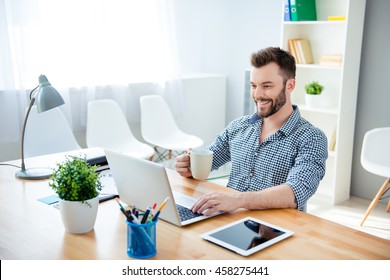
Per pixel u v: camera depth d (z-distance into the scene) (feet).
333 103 13.04
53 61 11.82
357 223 11.16
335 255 4.16
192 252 4.18
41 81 6.45
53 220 4.98
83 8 12.19
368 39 12.18
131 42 13.35
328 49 12.84
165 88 14.46
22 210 5.28
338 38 12.59
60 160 7.33
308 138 5.98
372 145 10.79
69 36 12.04
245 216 5.07
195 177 6.29
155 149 14.56
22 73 11.23
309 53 13.07
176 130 13.56
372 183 12.70
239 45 15.78
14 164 7.23
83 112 12.69
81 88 12.54
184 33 15.71
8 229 4.72
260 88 5.99
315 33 13.05
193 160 6.23
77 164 4.71
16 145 11.86
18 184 6.26
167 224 4.82
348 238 4.53
